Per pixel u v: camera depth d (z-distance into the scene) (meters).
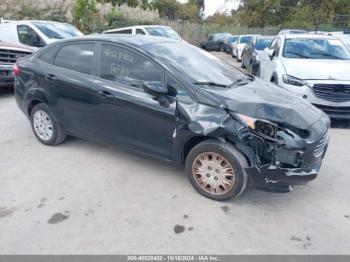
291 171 2.97
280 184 3.04
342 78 5.46
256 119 3.00
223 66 4.24
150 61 3.56
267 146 3.00
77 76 4.04
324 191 3.60
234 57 20.31
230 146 3.10
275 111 3.13
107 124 3.90
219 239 2.76
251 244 2.71
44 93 4.34
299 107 3.43
